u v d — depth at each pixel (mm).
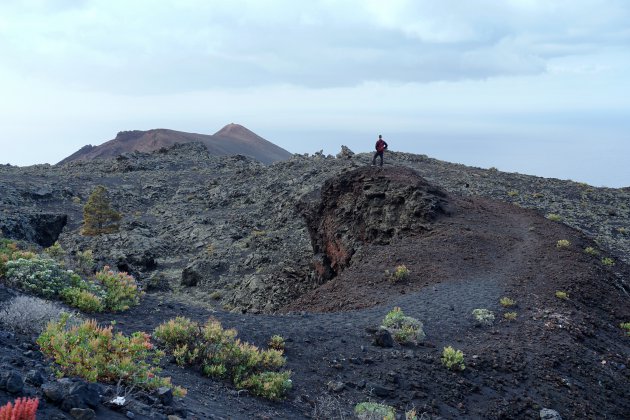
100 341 7367
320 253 39594
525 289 20875
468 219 31578
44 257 14906
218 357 10578
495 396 12586
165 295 46125
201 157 117250
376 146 39312
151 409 6574
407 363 13336
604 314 20312
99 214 62844
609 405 13477
